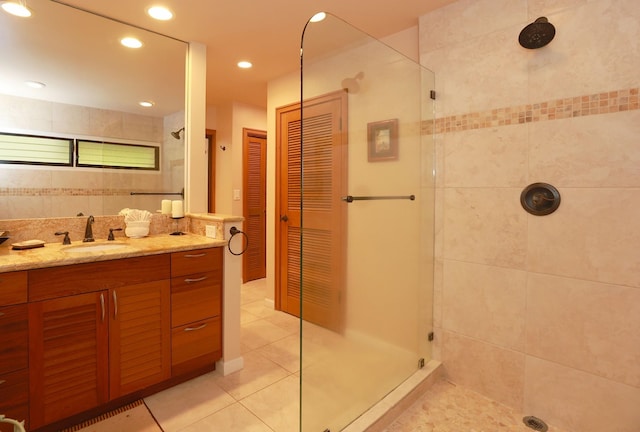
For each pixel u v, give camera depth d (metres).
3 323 1.43
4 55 1.91
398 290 1.98
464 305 2.05
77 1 1.99
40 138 2.02
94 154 2.21
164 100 2.45
